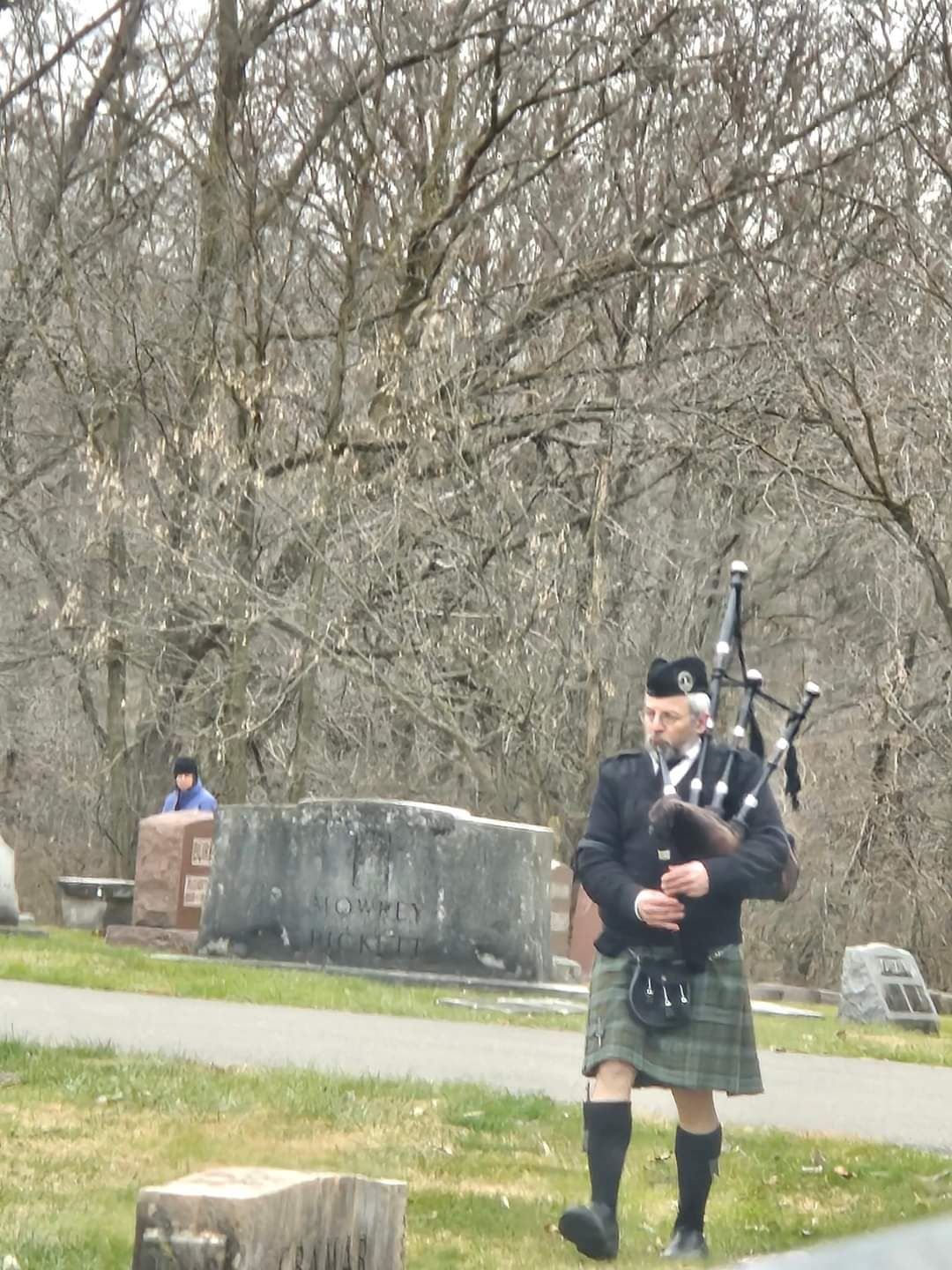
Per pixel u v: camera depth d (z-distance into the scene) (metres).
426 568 30.41
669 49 31.08
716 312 32.12
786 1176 7.98
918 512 28.53
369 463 31.81
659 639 32.50
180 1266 3.64
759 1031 15.21
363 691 32.91
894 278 29.53
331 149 31.84
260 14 32.00
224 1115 8.47
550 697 29.20
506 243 33.09
